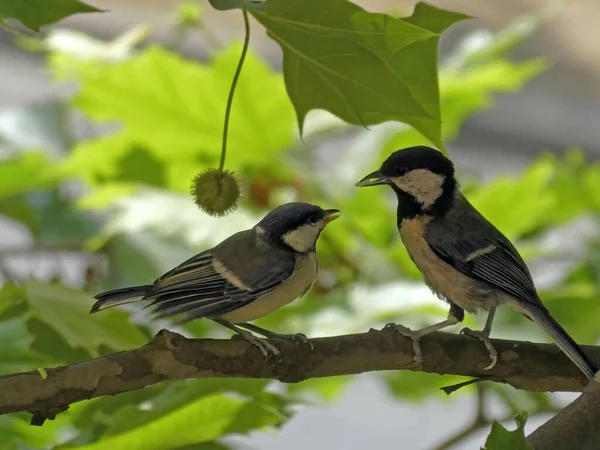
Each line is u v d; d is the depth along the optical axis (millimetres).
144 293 5035
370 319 6410
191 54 9406
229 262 5301
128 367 4219
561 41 11539
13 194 7750
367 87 4457
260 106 7121
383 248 7324
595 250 7652
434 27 4188
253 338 4492
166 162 7562
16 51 11203
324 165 8062
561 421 4336
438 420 11492
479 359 4930
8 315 5168
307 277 5570
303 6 3945
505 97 12164
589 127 12336
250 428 4832
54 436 5430
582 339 6941
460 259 6059
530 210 7289
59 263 7977
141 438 4703
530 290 5984
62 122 8414
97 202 7742
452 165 6270
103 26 10281
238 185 4934
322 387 8281
